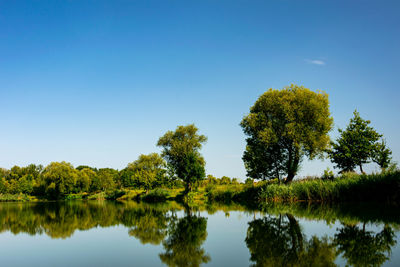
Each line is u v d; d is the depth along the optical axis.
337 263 5.65
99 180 77.81
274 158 28.97
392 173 19.02
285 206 18.92
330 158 26.98
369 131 25.55
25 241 9.70
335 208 15.97
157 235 10.02
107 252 7.61
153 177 52.66
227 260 6.27
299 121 27.58
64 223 14.55
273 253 6.64
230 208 20.34
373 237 7.93
